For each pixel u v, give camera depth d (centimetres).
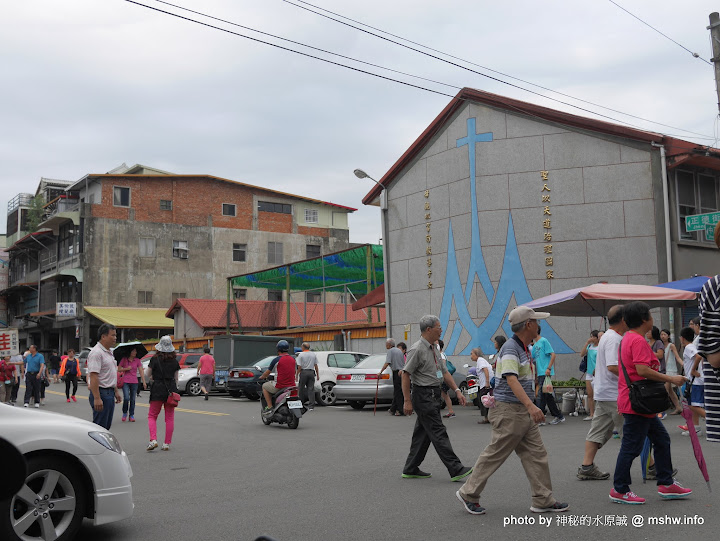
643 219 1864
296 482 815
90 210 4912
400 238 2292
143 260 5038
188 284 5166
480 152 2047
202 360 2394
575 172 1936
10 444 140
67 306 4747
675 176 1900
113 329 1016
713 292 330
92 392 977
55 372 3822
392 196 2336
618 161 1898
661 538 529
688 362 1052
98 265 4897
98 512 555
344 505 679
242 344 2634
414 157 2259
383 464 930
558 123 1959
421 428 817
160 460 1023
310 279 3656
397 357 1709
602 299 1343
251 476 870
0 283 6494
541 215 1955
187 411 1891
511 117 2017
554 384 1747
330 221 5844
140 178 5088
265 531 588
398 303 2281
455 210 2102
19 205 6338
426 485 772
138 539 577
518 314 636
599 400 757
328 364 2100
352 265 3275
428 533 563
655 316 1806
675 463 848
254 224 5472
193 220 5244
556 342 1897
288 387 1452
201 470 927
